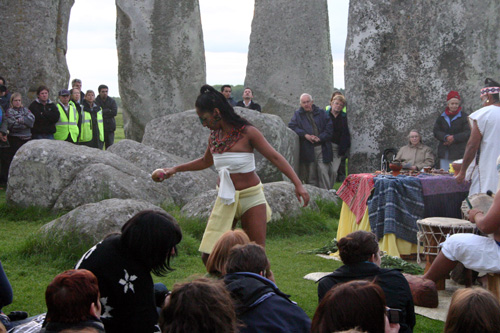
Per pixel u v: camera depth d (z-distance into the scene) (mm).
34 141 9797
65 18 15023
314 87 15852
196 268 6715
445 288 6305
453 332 2668
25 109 12203
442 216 7551
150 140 12266
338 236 8109
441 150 11375
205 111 5105
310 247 8062
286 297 3447
